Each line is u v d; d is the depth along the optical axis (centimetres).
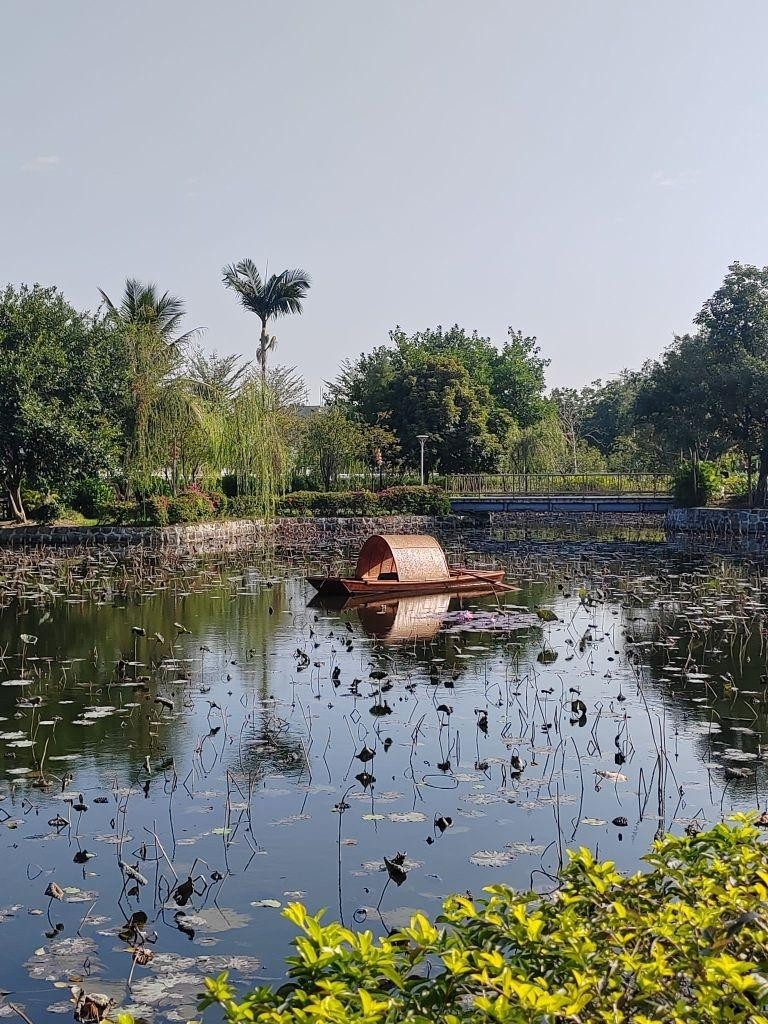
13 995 428
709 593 1772
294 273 3750
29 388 2427
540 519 4022
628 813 643
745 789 690
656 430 3488
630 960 254
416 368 4712
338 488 3806
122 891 532
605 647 1238
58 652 1212
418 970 430
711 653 1193
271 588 1859
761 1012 243
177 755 782
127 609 1578
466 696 974
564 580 2012
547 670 1102
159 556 2450
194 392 2947
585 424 7069
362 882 539
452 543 3025
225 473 3241
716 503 3406
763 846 326
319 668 1115
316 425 3766
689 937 269
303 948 257
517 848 581
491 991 263
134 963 450
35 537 2553
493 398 5034
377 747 801
